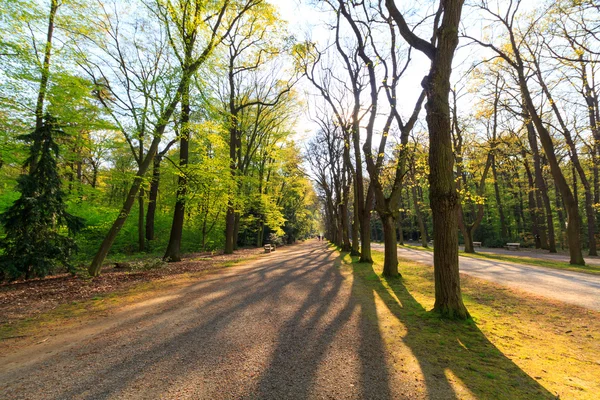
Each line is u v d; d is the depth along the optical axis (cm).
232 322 540
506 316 561
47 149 995
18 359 400
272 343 438
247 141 2594
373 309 618
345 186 2186
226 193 1712
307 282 934
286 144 2733
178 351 414
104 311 636
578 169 1692
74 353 416
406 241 5044
